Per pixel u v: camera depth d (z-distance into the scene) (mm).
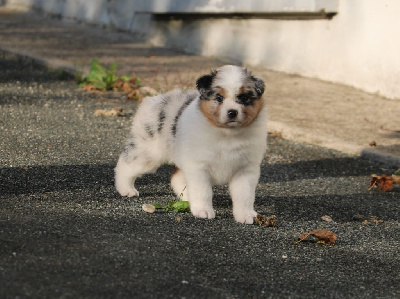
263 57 16297
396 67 13273
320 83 14648
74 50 17516
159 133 7285
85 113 11375
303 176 9094
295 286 5238
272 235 6492
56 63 15172
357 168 9625
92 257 5203
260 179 8812
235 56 17000
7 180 7574
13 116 10727
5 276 4660
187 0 17594
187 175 6973
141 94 12875
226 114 6527
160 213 6871
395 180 8945
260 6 15336
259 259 5750
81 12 23719
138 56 17125
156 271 5117
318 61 15008
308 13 14797
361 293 5254
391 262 6062
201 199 6957
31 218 6062
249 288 5074
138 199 7418
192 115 6910
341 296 5148
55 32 21125
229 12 16391
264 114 7004
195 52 18219
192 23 18328
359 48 14016
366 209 7840
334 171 9438
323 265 5801
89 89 13258
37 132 9883
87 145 9422
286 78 15070
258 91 6781
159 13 18969
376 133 11078
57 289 4555
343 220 7344
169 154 7277
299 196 8164
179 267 5273
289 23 15523
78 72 14148
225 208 7461
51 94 12672
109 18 22344
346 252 6234
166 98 7473
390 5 13234
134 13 20984
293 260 5836
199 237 6121
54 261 5027
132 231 6023
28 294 4426
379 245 6531
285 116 11922
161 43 19625
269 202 7820
